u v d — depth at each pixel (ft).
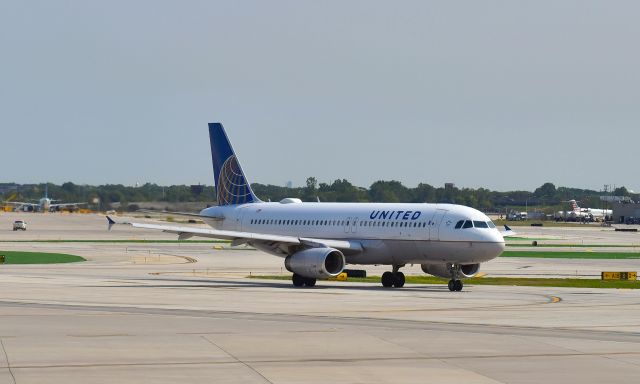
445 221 627.87
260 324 376.89
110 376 257.34
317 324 379.14
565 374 265.95
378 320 398.21
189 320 389.60
